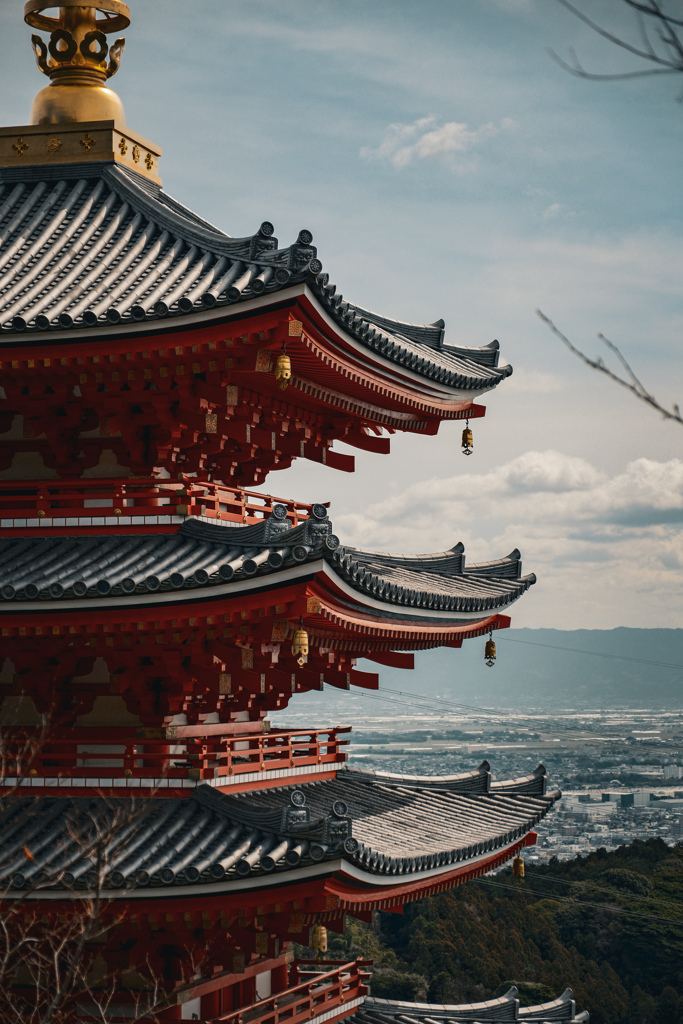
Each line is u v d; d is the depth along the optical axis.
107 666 21.25
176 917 18.44
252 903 18.23
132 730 21.17
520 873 28.61
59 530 21.42
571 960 79.56
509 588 29.45
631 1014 74.88
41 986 19.89
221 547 20.36
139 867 18.25
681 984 78.69
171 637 19.84
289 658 22.36
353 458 27.45
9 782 20.81
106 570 19.92
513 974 76.69
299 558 18.25
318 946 18.38
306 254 18.77
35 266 22.38
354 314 20.72
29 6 25.45
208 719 22.73
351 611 21.03
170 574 19.08
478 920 82.50
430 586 26.50
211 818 19.75
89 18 25.53
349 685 26.05
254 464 25.08
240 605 19.05
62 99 25.25
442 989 74.62
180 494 21.27
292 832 18.19
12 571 20.28
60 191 24.86
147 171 26.23
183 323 19.44
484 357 29.61
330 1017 24.16
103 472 21.97
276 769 23.48
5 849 19.39
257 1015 22.45
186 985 20.23
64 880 18.02
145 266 22.42
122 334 19.69
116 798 20.58
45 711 21.39
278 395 23.64
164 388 20.72
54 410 21.64
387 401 25.06
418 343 27.78
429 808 26.39
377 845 21.53
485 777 29.30
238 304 19.08
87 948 19.80
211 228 26.28
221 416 21.94
